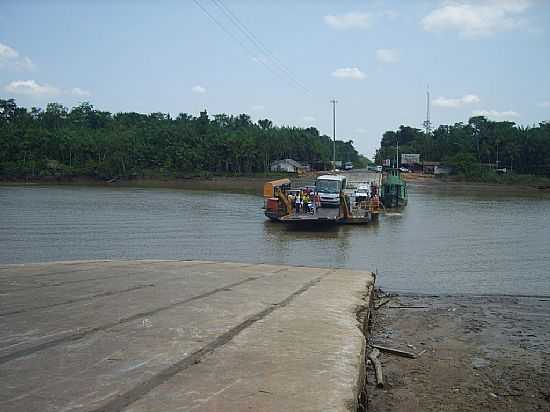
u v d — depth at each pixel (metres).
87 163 96.62
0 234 29.61
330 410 4.11
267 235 30.23
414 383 7.02
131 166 98.06
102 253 23.77
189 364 5.11
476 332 10.11
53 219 37.00
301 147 122.69
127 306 7.86
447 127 145.50
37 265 14.13
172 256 23.06
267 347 5.83
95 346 5.61
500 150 109.88
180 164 99.94
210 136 106.56
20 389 4.30
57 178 92.44
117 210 44.19
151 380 4.61
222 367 5.05
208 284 10.64
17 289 9.45
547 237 29.86
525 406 6.31
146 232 30.98
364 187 45.62
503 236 30.45
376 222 37.16
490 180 95.31
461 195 69.25
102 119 141.38
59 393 4.23
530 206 52.09
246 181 92.88
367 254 23.91
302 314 7.81
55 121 133.12
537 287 16.84
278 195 36.03
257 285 10.88
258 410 4.04
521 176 96.88
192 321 6.95
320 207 39.16
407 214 43.44
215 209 45.91
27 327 6.41
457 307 12.66
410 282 17.58
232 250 24.89
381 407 6.14
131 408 3.97
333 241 28.02
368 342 8.93
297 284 11.43
